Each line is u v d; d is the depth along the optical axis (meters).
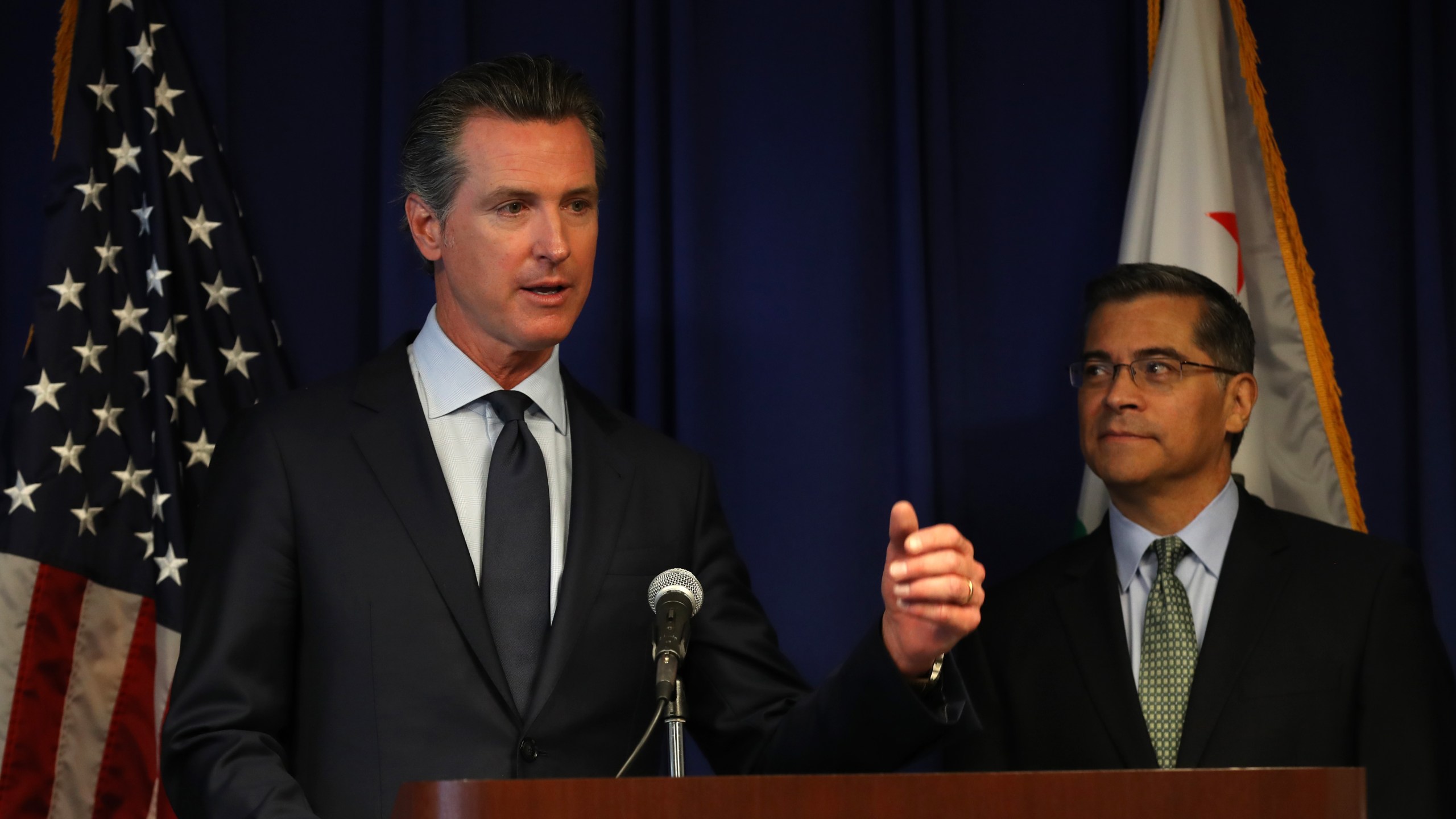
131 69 3.42
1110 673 3.02
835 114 3.79
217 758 2.07
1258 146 3.75
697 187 3.70
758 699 2.46
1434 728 2.84
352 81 3.69
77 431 3.21
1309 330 3.65
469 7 3.70
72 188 3.29
